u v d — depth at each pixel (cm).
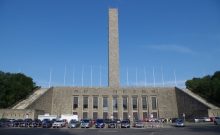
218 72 14662
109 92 13512
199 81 14412
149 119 11231
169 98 13612
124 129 6512
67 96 13350
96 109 13300
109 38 14300
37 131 5509
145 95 13612
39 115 10212
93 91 13488
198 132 4828
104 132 5288
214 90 12350
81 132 5288
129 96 13538
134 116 13350
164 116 13338
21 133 4841
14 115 10125
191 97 11925
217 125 7444
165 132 5038
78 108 13238
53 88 13475
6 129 6194
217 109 10400
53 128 7125
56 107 13162
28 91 12738
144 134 4588
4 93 11462
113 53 14150
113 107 13400
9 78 12331
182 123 7531
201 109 11062
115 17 14512
